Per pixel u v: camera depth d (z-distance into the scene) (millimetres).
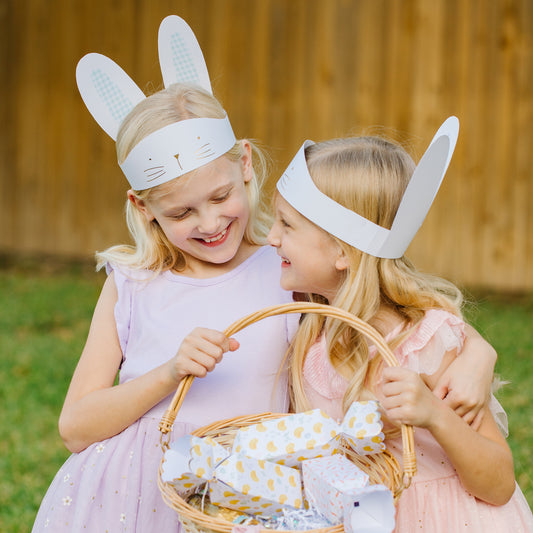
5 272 8031
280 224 2283
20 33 8438
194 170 2244
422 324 2186
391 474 1962
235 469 1881
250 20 7855
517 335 5848
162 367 2168
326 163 2193
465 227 7441
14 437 4168
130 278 2488
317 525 1851
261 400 2371
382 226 2176
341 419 2287
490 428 2166
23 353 5531
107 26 8203
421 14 7465
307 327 2334
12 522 3254
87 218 8438
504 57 7309
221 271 2500
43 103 8461
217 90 7961
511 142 7340
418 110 7543
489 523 2133
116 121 2629
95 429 2248
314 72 7766
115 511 2217
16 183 8594
